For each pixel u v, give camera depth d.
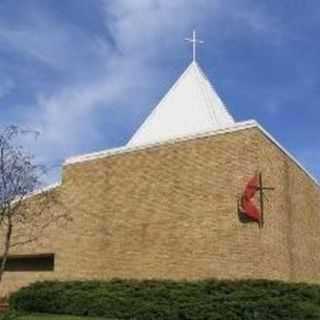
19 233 37.41
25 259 38.22
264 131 33.00
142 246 33.28
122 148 35.25
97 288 30.66
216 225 31.42
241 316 27.42
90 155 36.28
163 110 42.53
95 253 34.81
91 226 35.28
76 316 29.52
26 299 31.83
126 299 29.36
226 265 30.77
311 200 39.62
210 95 43.31
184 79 43.59
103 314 29.47
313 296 28.45
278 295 27.88
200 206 32.03
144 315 28.72
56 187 36.88
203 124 40.91
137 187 34.19
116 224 34.41
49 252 36.34
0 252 37.84
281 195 34.31
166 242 32.59
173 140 33.59
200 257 31.47
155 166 33.84
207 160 32.38
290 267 34.31
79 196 36.09
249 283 28.30
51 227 36.59
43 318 28.36
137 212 33.84
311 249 38.59
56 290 31.28
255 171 31.55
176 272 31.94
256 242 30.78
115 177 35.09
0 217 31.30
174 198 32.84
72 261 35.53
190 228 32.03
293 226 35.66
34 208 35.28
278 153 34.62
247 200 30.95
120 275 33.66
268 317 27.23
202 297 28.30
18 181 31.56
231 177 31.61
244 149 31.73
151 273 32.69
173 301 28.61
